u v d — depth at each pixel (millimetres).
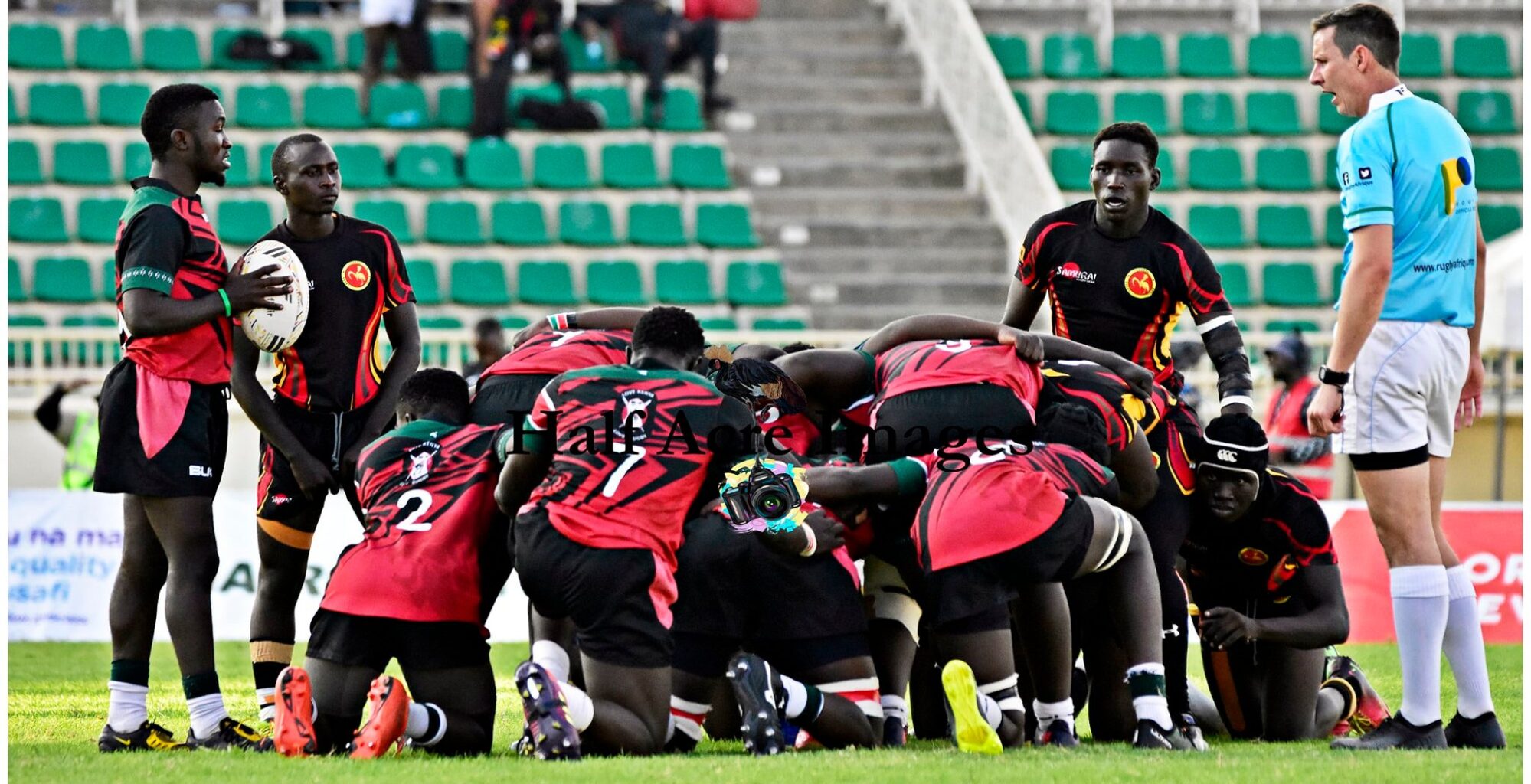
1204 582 19703
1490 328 47375
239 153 58219
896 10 66688
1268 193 61281
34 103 58250
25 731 20188
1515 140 63344
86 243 54625
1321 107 64562
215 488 18391
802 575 16797
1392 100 17969
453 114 60656
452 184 57969
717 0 61250
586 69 63438
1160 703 17234
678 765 14945
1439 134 18000
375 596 16672
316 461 19016
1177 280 21109
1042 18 68438
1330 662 21469
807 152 60719
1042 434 17938
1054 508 16828
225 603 33938
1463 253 18141
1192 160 61500
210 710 18062
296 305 18875
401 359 19953
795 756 15609
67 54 61344
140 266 17688
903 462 17391
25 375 44375
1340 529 34125
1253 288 57969
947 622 16984
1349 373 17766
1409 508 17750
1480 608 33812
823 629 16828
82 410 43406
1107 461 18047
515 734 19750
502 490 16906
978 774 14336
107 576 33938
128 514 18281
